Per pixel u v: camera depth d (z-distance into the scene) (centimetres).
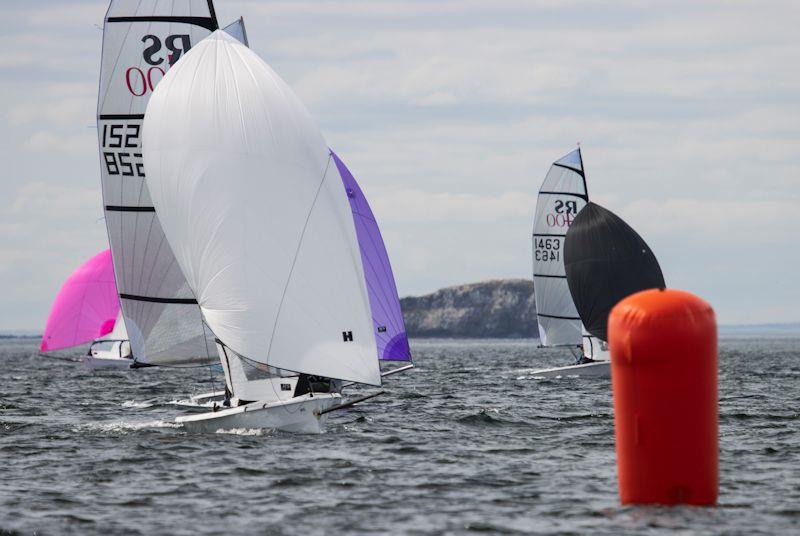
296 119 9219
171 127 9300
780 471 7369
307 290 9000
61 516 5975
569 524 5678
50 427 10412
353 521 5828
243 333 8981
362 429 9981
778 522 5553
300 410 9238
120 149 11050
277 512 6069
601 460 8019
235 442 8844
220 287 9056
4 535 5541
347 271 9138
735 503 6100
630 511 5238
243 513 6044
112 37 11012
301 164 9119
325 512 6062
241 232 9025
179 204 9262
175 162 9256
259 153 9081
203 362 11019
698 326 5019
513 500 6378
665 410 5069
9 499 6469
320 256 9056
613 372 5247
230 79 9256
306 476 7225
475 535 5481
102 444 8900
